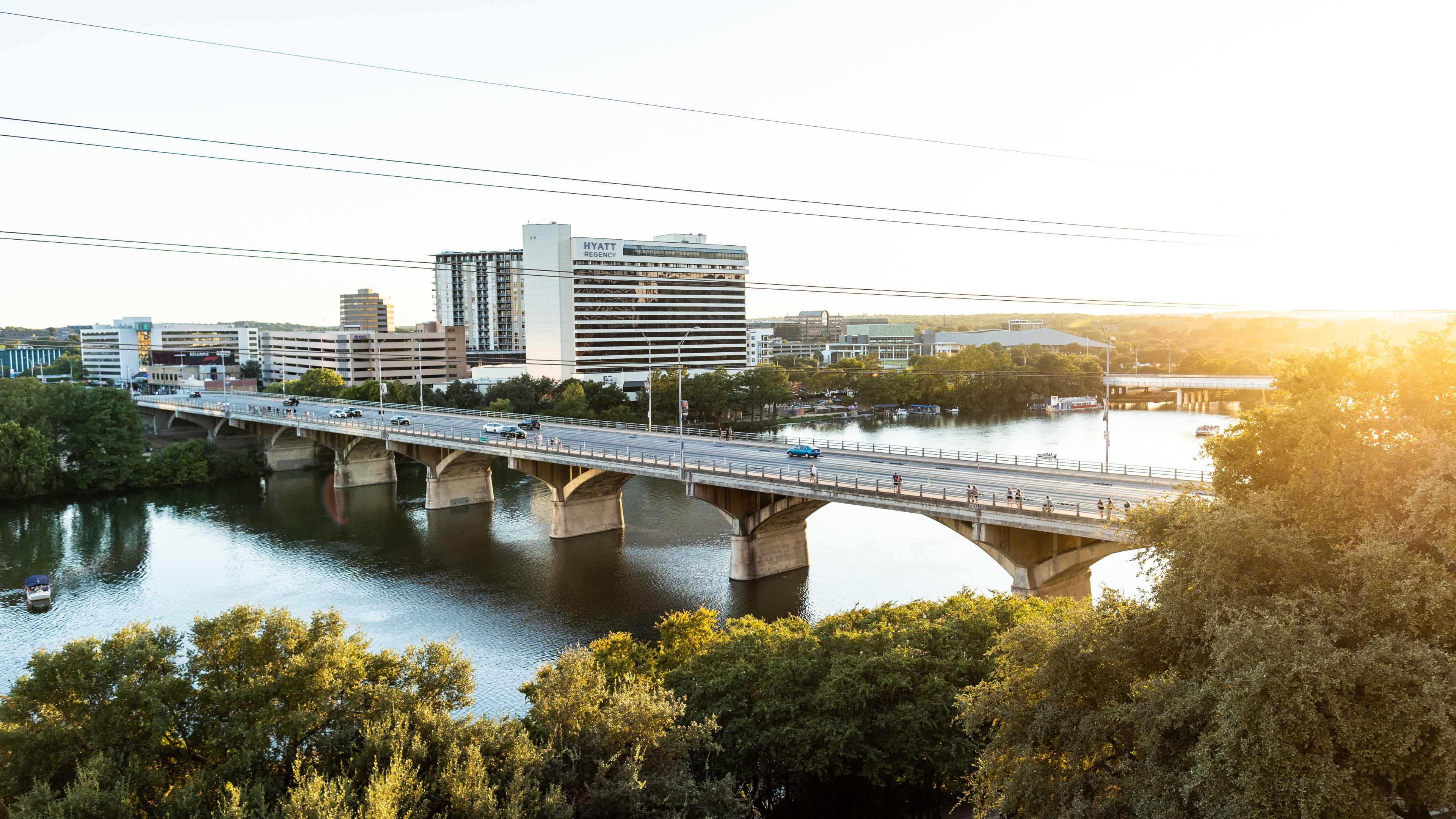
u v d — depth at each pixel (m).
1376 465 28.25
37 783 30.75
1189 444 169.12
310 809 27.95
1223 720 24.56
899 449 130.25
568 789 34.53
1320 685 23.45
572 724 37.00
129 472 157.38
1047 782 30.03
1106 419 90.31
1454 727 23.23
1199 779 24.42
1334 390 32.41
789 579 96.81
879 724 41.72
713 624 60.91
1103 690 30.52
